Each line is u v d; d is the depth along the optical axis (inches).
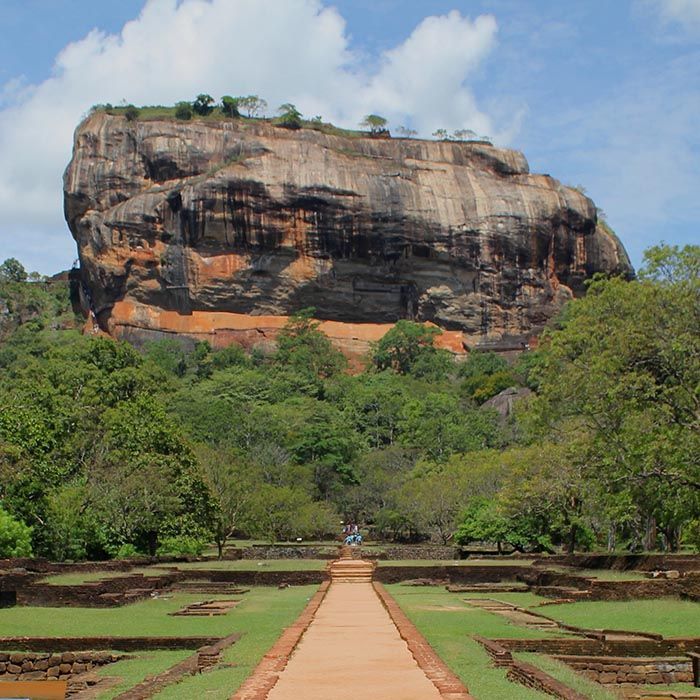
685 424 1238.3
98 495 1707.7
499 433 3444.9
